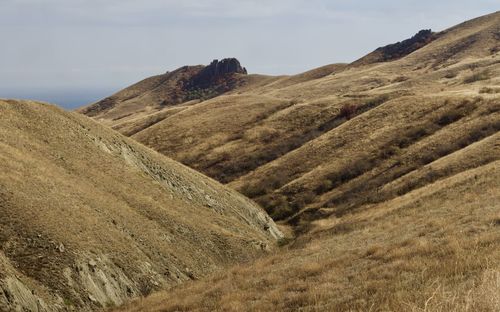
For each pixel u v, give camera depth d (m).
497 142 52.03
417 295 11.85
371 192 56.03
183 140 101.25
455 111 72.69
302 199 62.44
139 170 45.97
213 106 123.44
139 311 22.28
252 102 120.12
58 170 34.44
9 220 24.88
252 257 39.12
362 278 16.25
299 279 19.64
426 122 72.38
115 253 27.92
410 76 151.75
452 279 13.13
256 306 16.31
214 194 52.75
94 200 32.44
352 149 72.06
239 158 86.69
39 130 39.72
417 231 24.38
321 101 105.94
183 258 33.72
